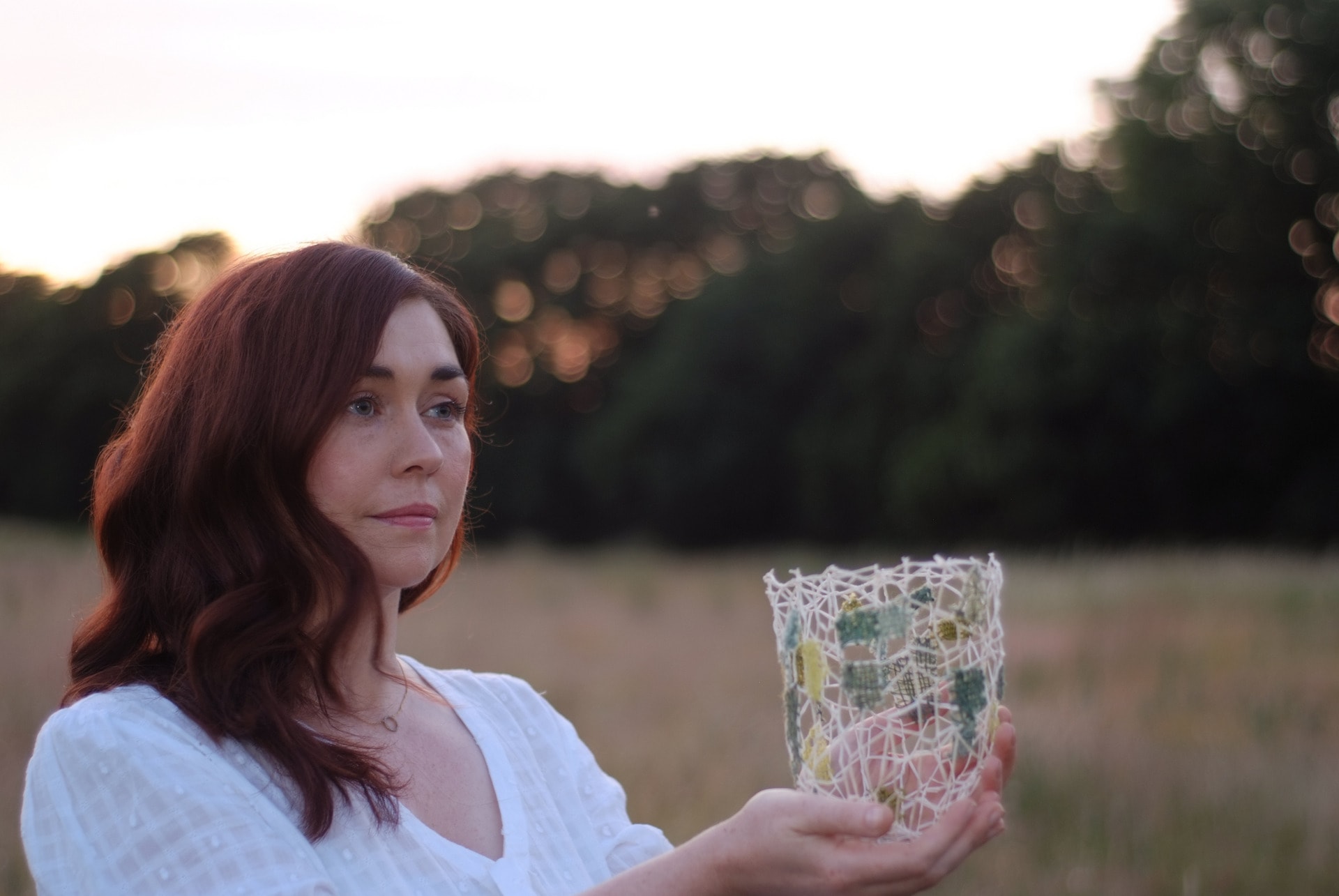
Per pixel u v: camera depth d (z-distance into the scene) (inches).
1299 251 928.9
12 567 330.3
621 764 207.6
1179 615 335.6
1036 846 161.9
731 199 1508.4
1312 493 908.0
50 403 1101.1
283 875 45.5
